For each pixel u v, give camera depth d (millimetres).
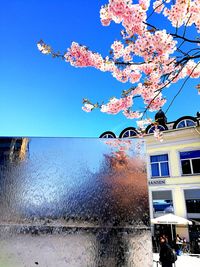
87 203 1487
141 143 1666
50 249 1381
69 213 1457
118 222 1470
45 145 1562
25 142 1552
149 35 3646
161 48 3670
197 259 14164
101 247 1412
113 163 1587
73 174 1536
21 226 1402
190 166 18766
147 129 20641
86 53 4492
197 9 3697
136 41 3762
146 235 1464
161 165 19844
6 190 1442
